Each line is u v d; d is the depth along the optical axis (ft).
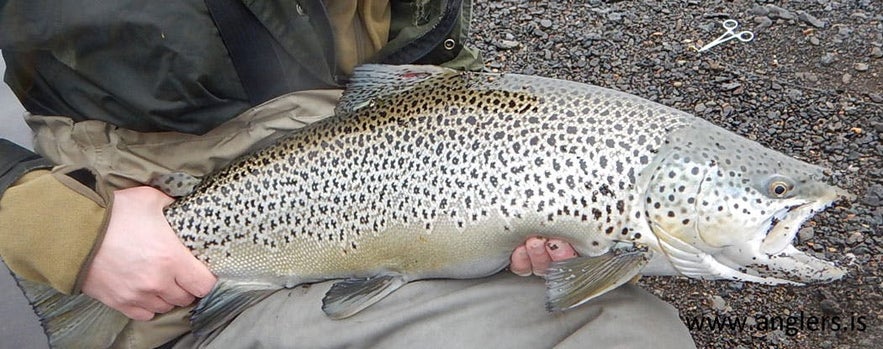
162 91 2.93
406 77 3.18
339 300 3.08
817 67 5.78
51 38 2.84
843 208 4.65
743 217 2.86
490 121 2.98
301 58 3.11
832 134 5.20
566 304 2.84
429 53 3.55
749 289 4.30
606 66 6.01
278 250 3.20
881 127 5.18
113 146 3.14
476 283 3.10
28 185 2.89
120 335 3.25
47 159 3.17
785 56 5.92
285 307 3.17
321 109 3.27
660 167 2.85
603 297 3.04
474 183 2.95
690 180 2.85
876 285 4.21
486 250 3.00
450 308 3.02
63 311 3.24
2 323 3.88
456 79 3.11
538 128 2.93
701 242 2.89
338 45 3.37
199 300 3.24
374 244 3.10
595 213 2.88
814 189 2.89
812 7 6.39
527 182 2.91
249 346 3.18
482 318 3.00
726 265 2.98
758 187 2.85
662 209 2.86
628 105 2.95
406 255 3.08
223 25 2.91
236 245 3.21
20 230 2.88
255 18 2.97
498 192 2.93
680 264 2.97
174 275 3.09
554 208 2.89
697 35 6.22
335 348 3.07
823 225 4.56
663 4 6.63
